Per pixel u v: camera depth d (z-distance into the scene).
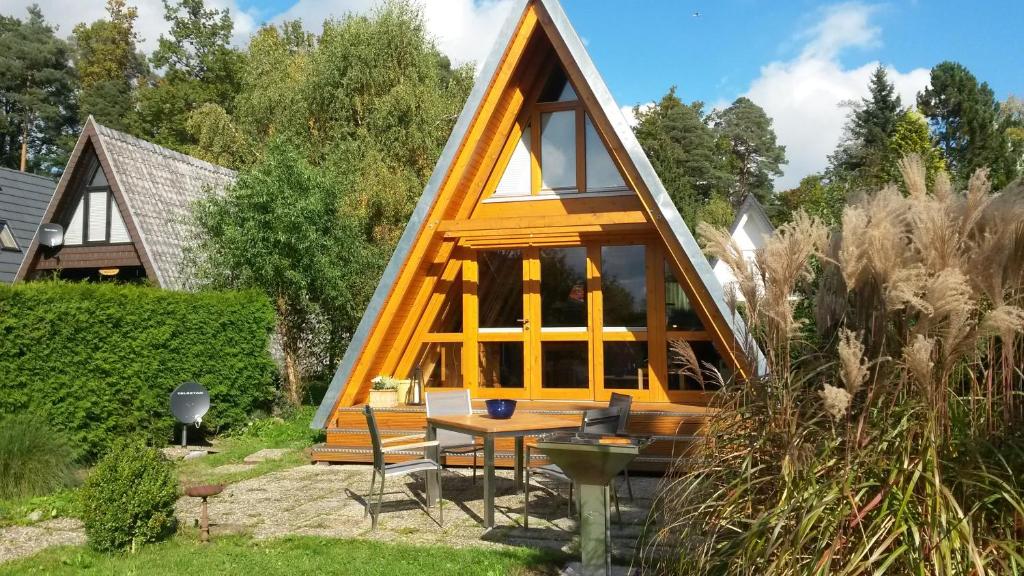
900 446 3.77
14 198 21.61
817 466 3.85
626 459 4.66
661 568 4.73
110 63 41.25
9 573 5.62
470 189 10.67
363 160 20.75
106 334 10.56
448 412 8.11
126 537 6.23
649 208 8.94
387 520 7.02
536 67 10.46
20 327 9.40
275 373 14.70
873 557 3.40
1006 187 3.96
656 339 9.95
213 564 5.71
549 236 10.27
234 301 13.16
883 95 44.75
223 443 12.12
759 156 62.50
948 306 3.64
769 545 3.61
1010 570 3.38
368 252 17.55
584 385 10.35
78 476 8.64
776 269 4.27
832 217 11.27
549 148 10.74
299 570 5.48
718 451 4.47
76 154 17.48
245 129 24.14
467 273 10.76
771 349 4.42
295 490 8.46
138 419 11.02
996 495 3.45
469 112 9.62
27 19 44.09
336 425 10.32
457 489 8.34
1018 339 4.18
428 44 23.16
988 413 4.02
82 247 18.25
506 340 10.66
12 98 39.97
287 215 14.42
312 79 21.86
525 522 6.57
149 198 17.56
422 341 11.05
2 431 8.20
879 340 4.23
